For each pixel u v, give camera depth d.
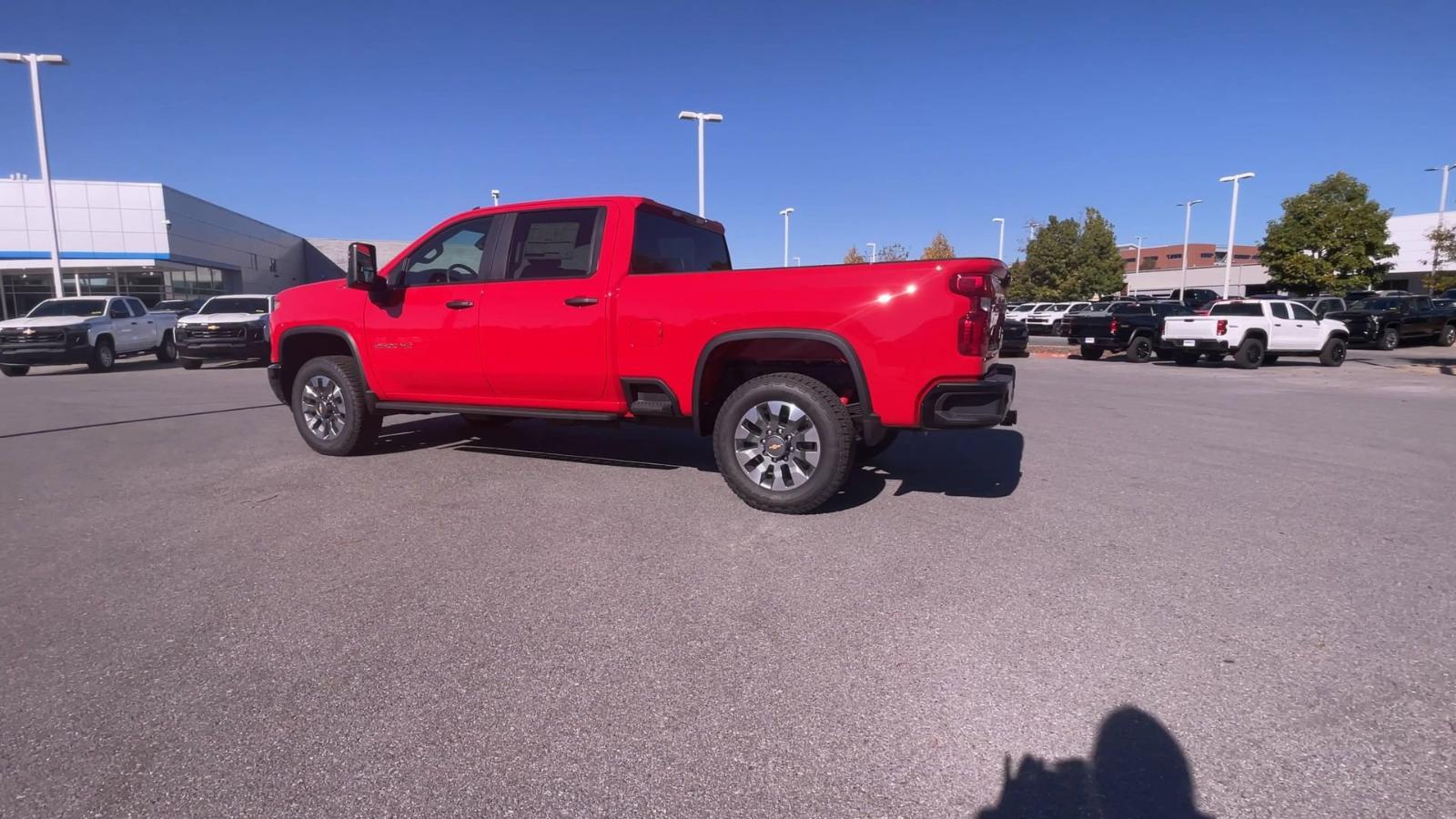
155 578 3.91
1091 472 6.21
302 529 4.69
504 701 2.76
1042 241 52.50
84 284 37.38
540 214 5.68
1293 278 40.25
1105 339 21.17
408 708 2.72
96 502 5.32
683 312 5.02
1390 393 12.36
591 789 2.29
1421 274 51.44
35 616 3.47
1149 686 2.83
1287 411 10.03
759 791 2.28
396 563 4.09
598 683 2.88
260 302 18.81
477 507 5.13
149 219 37.41
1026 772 2.36
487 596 3.66
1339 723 2.59
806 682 2.87
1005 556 4.18
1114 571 3.95
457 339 5.80
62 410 10.17
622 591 3.72
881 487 5.70
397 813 2.20
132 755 2.46
